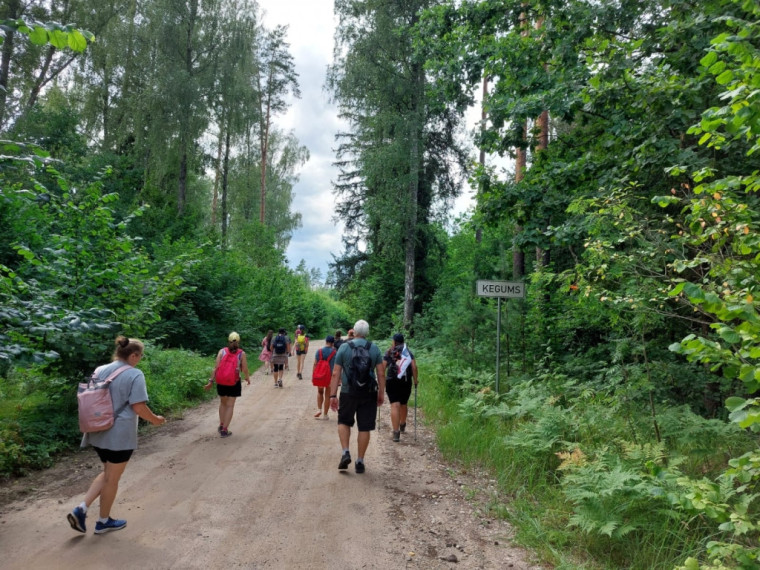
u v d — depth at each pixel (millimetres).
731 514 2730
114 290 7559
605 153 8766
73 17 24547
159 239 22016
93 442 4062
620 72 7266
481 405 7965
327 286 30094
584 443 5617
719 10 6363
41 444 6309
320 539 4082
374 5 20969
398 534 4250
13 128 20172
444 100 12414
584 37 8477
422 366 14484
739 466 2715
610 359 8312
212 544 3938
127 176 24344
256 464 6137
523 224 9070
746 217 3350
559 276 6168
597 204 5688
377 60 21125
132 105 26125
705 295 2564
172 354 12977
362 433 5891
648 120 7246
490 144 10281
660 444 4680
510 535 4328
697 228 3859
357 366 5852
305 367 18688
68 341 6457
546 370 9109
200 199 36406
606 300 5191
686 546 3588
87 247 7426
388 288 27422
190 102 24859
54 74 25469
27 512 4527
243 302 22672
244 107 28672
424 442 7465
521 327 10547
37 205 7668
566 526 4273
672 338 6883
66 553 3719
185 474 5699
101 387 4055
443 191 23984
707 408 7031
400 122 20703
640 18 8242
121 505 4719
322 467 6062
